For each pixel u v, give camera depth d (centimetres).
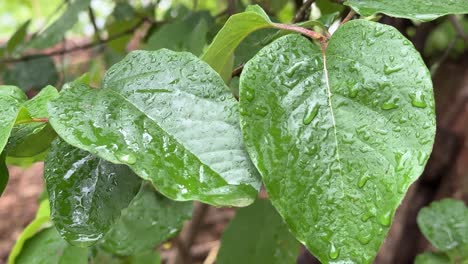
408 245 121
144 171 37
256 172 38
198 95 39
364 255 36
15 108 39
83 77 46
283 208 37
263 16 40
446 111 120
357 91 38
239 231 62
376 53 38
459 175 118
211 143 38
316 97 38
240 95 38
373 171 37
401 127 37
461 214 60
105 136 38
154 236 59
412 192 121
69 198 42
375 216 36
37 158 49
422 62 38
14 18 229
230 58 45
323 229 37
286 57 39
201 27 61
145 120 39
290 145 38
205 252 143
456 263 59
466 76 116
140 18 93
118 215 42
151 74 40
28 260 60
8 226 165
